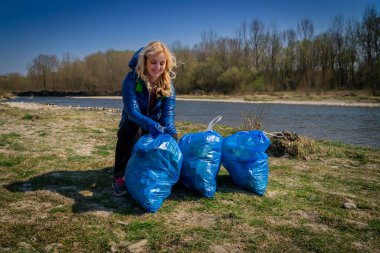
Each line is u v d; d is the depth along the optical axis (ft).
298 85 170.30
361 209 10.24
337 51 168.55
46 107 63.00
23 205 9.96
